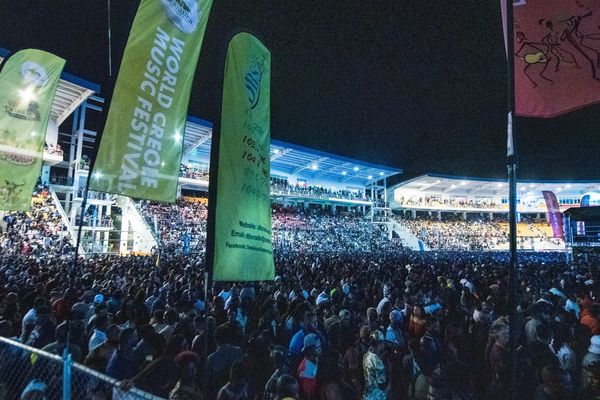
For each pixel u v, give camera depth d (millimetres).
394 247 57812
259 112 5473
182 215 40656
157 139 5047
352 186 69188
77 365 3229
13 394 3918
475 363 6855
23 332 6047
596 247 25641
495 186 74938
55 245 26859
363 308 9344
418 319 7293
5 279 10930
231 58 5004
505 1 3404
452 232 68688
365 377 5031
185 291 8656
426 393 4883
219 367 4953
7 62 8195
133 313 6828
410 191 75625
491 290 10422
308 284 11992
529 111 5793
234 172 4844
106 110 4602
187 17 5562
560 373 4242
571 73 5715
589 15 5668
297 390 3928
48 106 8594
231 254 4621
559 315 6914
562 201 76062
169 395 3830
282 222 51500
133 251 32719
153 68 5074
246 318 8086
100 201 36469
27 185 8164
